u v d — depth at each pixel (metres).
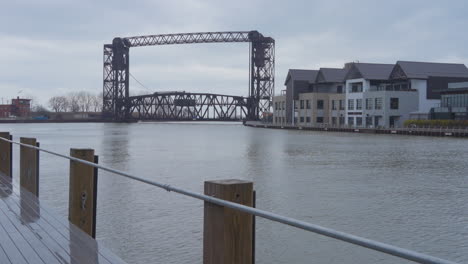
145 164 38.38
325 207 20.53
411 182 28.12
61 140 75.62
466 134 78.12
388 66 107.19
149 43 152.75
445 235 16.14
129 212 18.53
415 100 97.19
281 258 13.51
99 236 15.18
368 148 56.53
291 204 21.19
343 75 120.25
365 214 19.17
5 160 12.09
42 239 6.20
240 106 162.12
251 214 3.43
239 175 31.52
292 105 129.50
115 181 26.34
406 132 89.88
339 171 33.66
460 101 85.38
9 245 5.93
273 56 143.38
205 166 37.09
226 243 3.51
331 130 109.62
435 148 56.03
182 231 15.73
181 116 169.88
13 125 180.25
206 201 3.68
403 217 18.61
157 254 13.40
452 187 26.12
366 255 13.79
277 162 40.22
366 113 101.88
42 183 26.39
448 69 100.00
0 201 8.73
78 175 6.76
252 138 82.81
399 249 2.42
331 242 15.02
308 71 130.38
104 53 158.00
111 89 159.38
